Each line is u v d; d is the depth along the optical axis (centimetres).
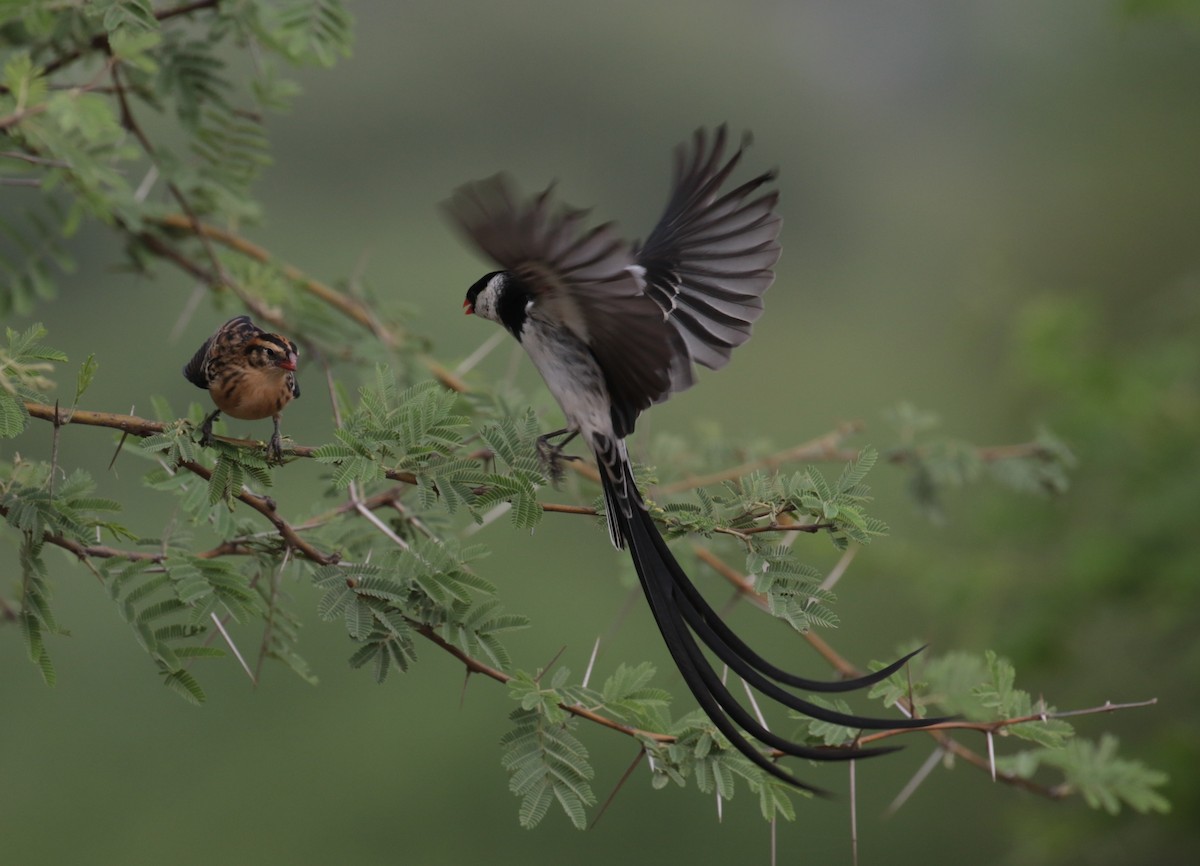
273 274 756
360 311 779
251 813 1739
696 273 530
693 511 478
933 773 1992
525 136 2911
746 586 668
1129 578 1295
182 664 474
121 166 912
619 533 478
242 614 479
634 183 3030
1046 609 1341
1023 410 1816
